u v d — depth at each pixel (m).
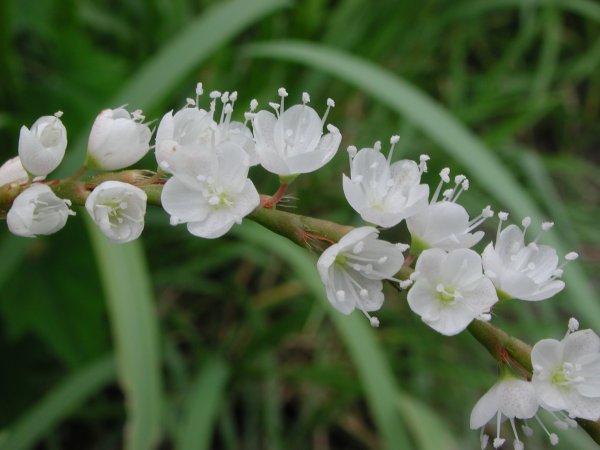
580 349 0.05
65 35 0.11
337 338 0.12
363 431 0.11
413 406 0.09
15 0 0.11
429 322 0.05
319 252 0.05
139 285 0.08
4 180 0.05
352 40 0.13
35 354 0.10
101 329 0.10
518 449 0.05
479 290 0.05
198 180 0.05
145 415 0.08
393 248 0.05
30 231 0.05
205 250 0.11
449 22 0.14
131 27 0.13
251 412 0.11
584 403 0.05
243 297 0.12
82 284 0.10
